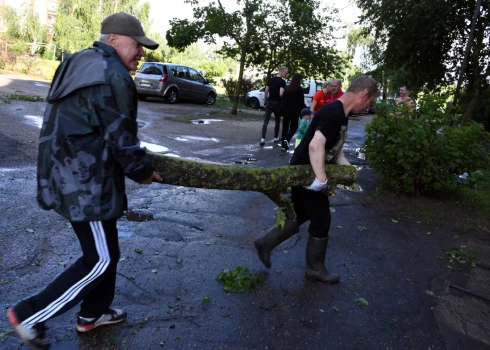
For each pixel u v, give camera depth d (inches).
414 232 196.9
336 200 233.6
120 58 87.4
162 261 140.8
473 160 245.8
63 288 87.6
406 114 248.5
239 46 663.1
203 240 163.2
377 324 119.3
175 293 122.3
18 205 173.5
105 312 103.2
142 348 98.0
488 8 498.6
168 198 210.7
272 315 117.3
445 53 597.0
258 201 221.0
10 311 86.7
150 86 714.2
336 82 303.6
